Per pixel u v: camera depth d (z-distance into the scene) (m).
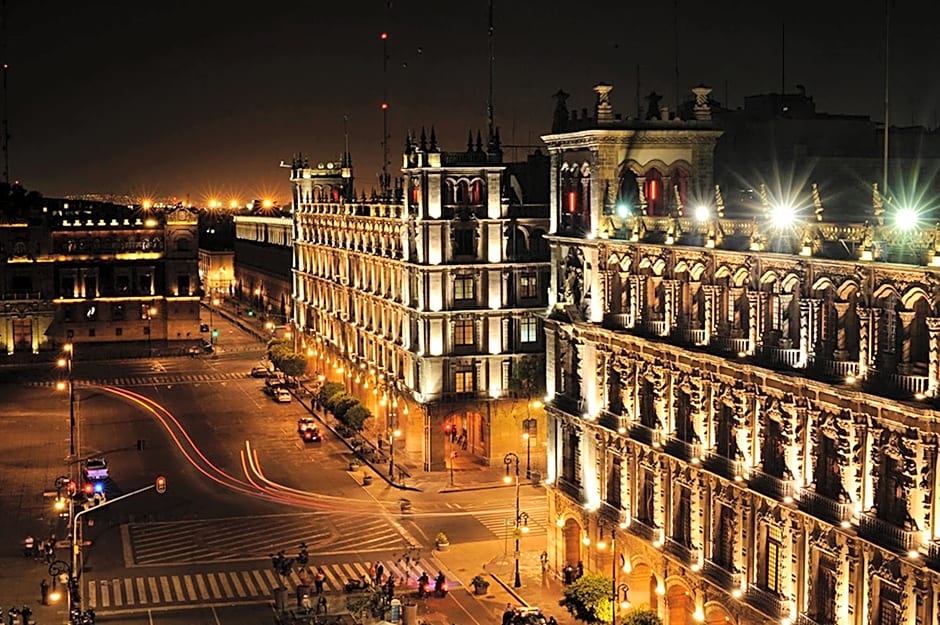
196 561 100.50
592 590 82.00
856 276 60.94
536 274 135.12
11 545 103.38
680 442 77.56
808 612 65.62
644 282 83.25
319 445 143.62
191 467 132.25
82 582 95.12
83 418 158.75
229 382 189.50
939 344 56.09
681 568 77.38
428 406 129.88
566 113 95.44
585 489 90.44
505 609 88.94
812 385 63.53
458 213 133.12
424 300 132.12
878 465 60.88
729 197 95.25
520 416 132.38
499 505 117.06
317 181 199.12
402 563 99.75
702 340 75.69
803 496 65.38
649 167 89.88
